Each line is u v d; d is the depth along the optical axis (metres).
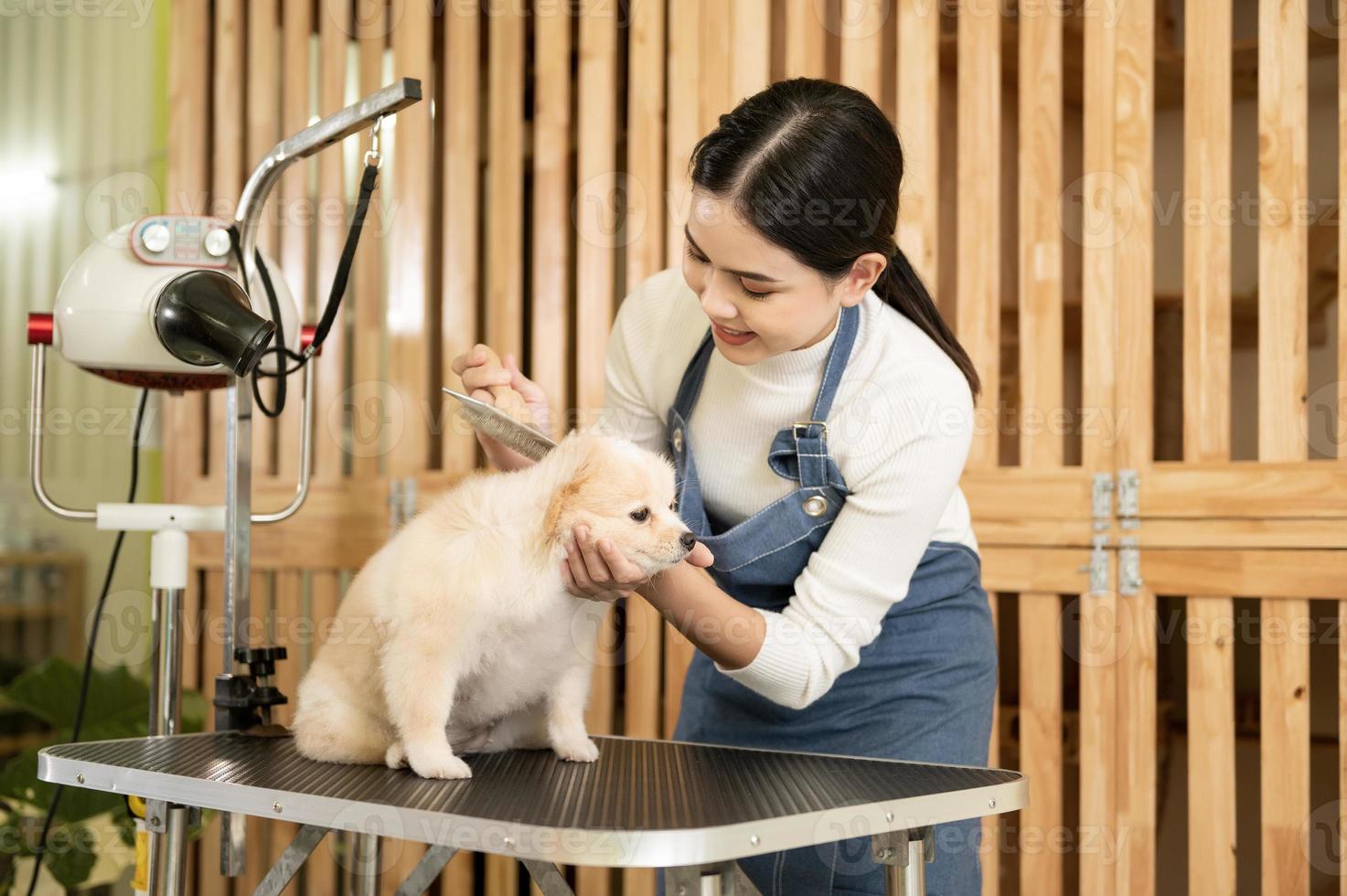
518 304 2.47
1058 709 2.06
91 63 3.39
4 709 3.28
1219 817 1.96
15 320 3.48
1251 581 1.95
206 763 1.22
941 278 2.42
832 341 1.38
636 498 1.21
